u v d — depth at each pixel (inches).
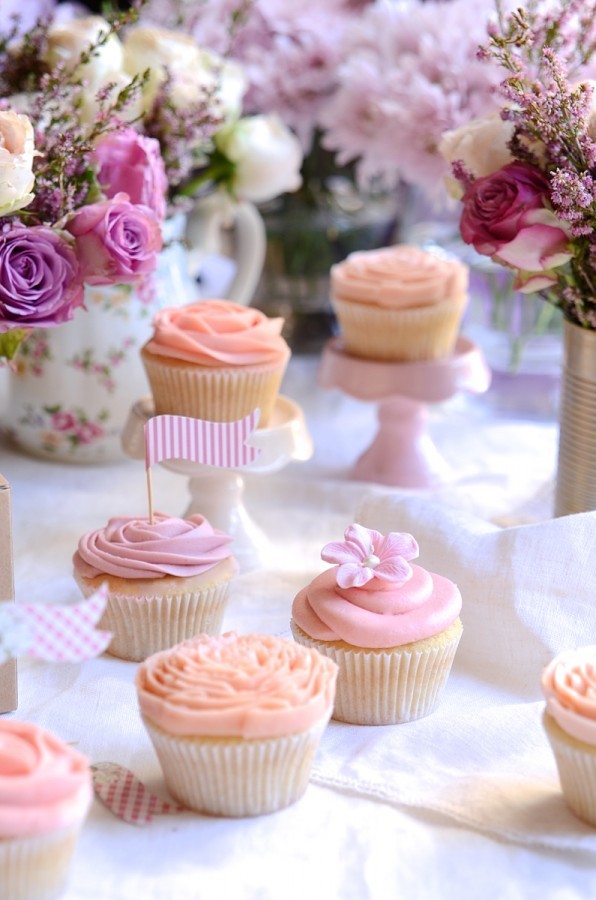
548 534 33.7
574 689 29.4
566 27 35.7
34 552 38.5
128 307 41.0
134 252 35.2
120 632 33.8
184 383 36.5
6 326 33.9
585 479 35.8
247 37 47.1
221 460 33.9
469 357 41.4
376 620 31.6
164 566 33.4
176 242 41.3
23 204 33.0
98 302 40.8
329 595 32.2
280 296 50.4
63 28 38.1
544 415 46.9
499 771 30.8
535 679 33.4
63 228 35.0
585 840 29.0
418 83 41.5
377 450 42.7
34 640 27.7
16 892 27.5
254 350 36.7
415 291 40.1
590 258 33.4
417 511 35.3
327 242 49.4
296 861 28.9
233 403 36.8
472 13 42.6
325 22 47.1
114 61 37.8
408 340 40.6
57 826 27.1
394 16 43.7
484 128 34.5
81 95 36.6
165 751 29.4
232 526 38.0
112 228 34.8
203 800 29.6
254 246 45.1
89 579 33.7
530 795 30.1
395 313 40.2
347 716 32.3
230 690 29.3
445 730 31.7
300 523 40.3
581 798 29.3
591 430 35.4
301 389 48.9
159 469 43.5
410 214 50.0
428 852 29.0
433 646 31.7
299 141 47.9
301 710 29.0
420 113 41.6
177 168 39.7
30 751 27.7
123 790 30.1
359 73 43.4
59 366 41.4
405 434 42.4
